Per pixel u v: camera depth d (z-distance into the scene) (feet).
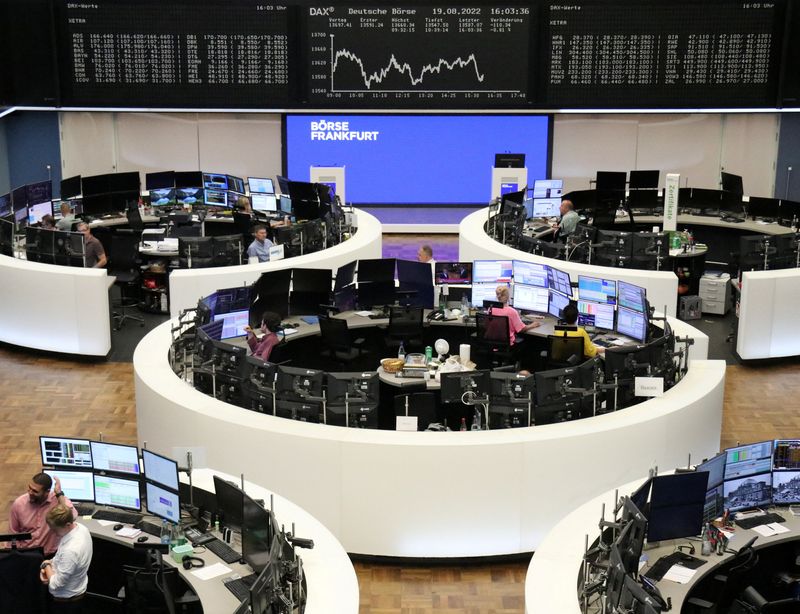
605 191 52.11
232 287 35.65
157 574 20.31
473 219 48.65
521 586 24.66
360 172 59.93
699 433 27.78
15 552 21.70
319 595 18.53
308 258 41.32
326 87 54.49
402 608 23.77
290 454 25.11
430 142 59.47
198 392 27.58
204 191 52.60
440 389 28.27
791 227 48.96
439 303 36.99
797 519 23.03
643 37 53.52
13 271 38.83
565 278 35.12
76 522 21.36
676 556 21.50
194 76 53.98
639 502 20.54
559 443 24.89
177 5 52.95
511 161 55.01
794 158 58.39
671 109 54.54
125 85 54.03
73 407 34.32
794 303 38.68
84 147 58.49
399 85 54.65
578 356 31.48
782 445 23.21
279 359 35.94
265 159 59.72
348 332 33.32
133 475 22.85
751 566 21.67
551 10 53.42
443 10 53.57
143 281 44.27
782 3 52.65
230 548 21.44
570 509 25.49
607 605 17.93
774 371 38.37
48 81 53.78
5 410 33.96
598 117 59.11
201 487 22.38
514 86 54.60
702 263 46.16
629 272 38.60
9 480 29.17
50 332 38.73
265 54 53.83
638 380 27.37
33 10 52.80
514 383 26.23
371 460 24.62
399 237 57.57
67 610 20.95
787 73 53.52
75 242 40.93
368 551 25.34
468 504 24.90
